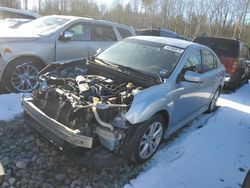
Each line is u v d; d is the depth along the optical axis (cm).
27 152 419
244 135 604
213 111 727
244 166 476
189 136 549
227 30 3909
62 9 4262
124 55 518
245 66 1176
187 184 403
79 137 354
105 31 806
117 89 419
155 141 445
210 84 619
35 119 408
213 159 481
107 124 366
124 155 396
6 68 614
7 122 494
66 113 386
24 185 358
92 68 490
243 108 817
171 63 487
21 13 1125
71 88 423
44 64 667
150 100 402
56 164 400
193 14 4097
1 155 406
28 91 648
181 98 483
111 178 389
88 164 367
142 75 444
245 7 3641
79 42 732
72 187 364
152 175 407
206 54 605
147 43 541
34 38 650
